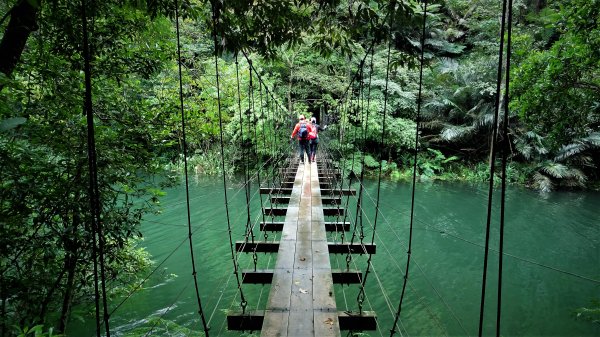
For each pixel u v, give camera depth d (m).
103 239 2.62
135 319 4.13
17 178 2.11
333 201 5.01
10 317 2.46
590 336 4.20
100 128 2.53
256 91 10.80
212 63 8.42
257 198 9.47
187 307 4.49
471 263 6.15
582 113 4.38
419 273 5.73
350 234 7.07
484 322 4.45
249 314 2.06
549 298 5.04
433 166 12.72
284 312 2.06
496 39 12.30
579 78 4.16
